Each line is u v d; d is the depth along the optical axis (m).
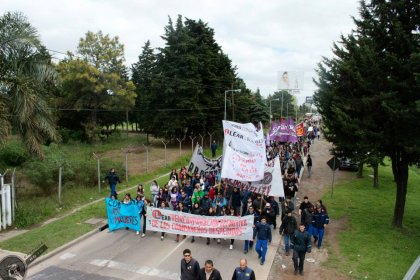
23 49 15.84
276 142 36.12
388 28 15.46
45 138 17.08
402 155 16.09
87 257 12.82
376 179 25.05
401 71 14.69
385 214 18.73
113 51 45.25
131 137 55.81
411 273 9.50
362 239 15.03
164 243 14.34
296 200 21.22
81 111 46.91
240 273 8.63
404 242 14.80
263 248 12.43
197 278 8.67
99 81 44.47
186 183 18.53
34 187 19.91
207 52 45.00
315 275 11.89
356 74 15.33
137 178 26.14
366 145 14.96
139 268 12.00
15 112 15.52
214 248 13.95
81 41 44.41
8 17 15.80
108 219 15.60
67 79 42.66
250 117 67.69
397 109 14.06
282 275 11.87
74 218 16.77
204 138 49.09
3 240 14.07
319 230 13.95
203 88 44.53
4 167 20.55
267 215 14.60
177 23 44.09
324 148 45.62
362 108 15.66
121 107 46.62
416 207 20.73
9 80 15.36
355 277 11.73
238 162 15.38
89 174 22.64
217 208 15.30
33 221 16.14
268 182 16.03
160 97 44.06
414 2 14.66
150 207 14.80
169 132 44.28
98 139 47.09
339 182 26.77
